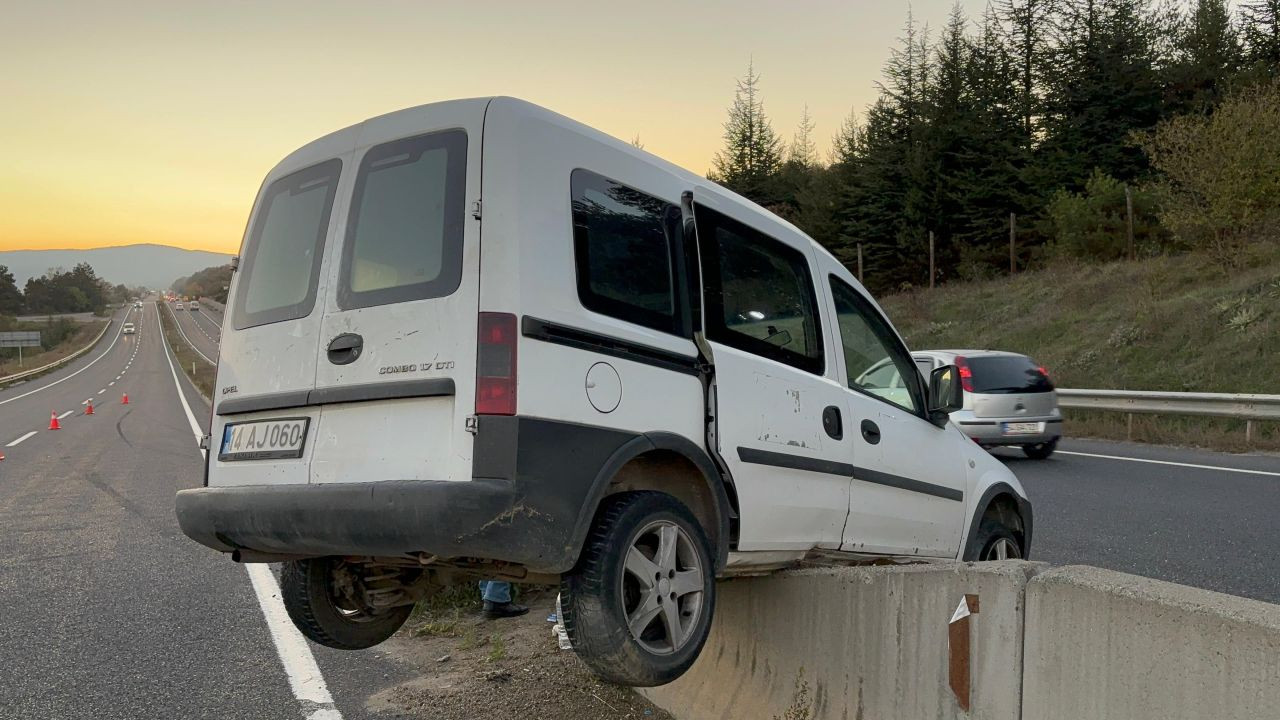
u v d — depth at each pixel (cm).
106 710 445
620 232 357
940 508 515
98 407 3625
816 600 382
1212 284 2152
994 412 1265
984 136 3778
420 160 347
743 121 5250
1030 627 274
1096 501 948
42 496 1210
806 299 457
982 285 3138
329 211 372
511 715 434
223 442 393
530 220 325
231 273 415
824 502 432
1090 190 2975
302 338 363
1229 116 2227
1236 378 1627
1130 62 3634
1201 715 221
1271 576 628
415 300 329
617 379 338
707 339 384
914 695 324
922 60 4203
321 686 477
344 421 343
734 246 414
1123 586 248
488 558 305
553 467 311
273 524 349
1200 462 1188
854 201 4200
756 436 395
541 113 346
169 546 856
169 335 13762
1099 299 2391
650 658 327
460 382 311
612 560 320
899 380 520
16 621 606
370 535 319
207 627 589
